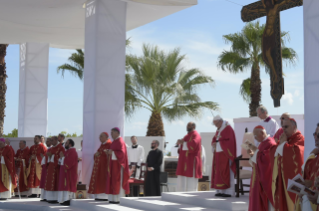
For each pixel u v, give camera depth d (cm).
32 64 1648
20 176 1248
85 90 1126
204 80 2022
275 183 598
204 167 1210
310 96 589
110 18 1105
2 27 1488
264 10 973
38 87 1648
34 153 1259
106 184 968
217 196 835
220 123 861
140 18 1338
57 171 1069
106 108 1092
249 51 1856
